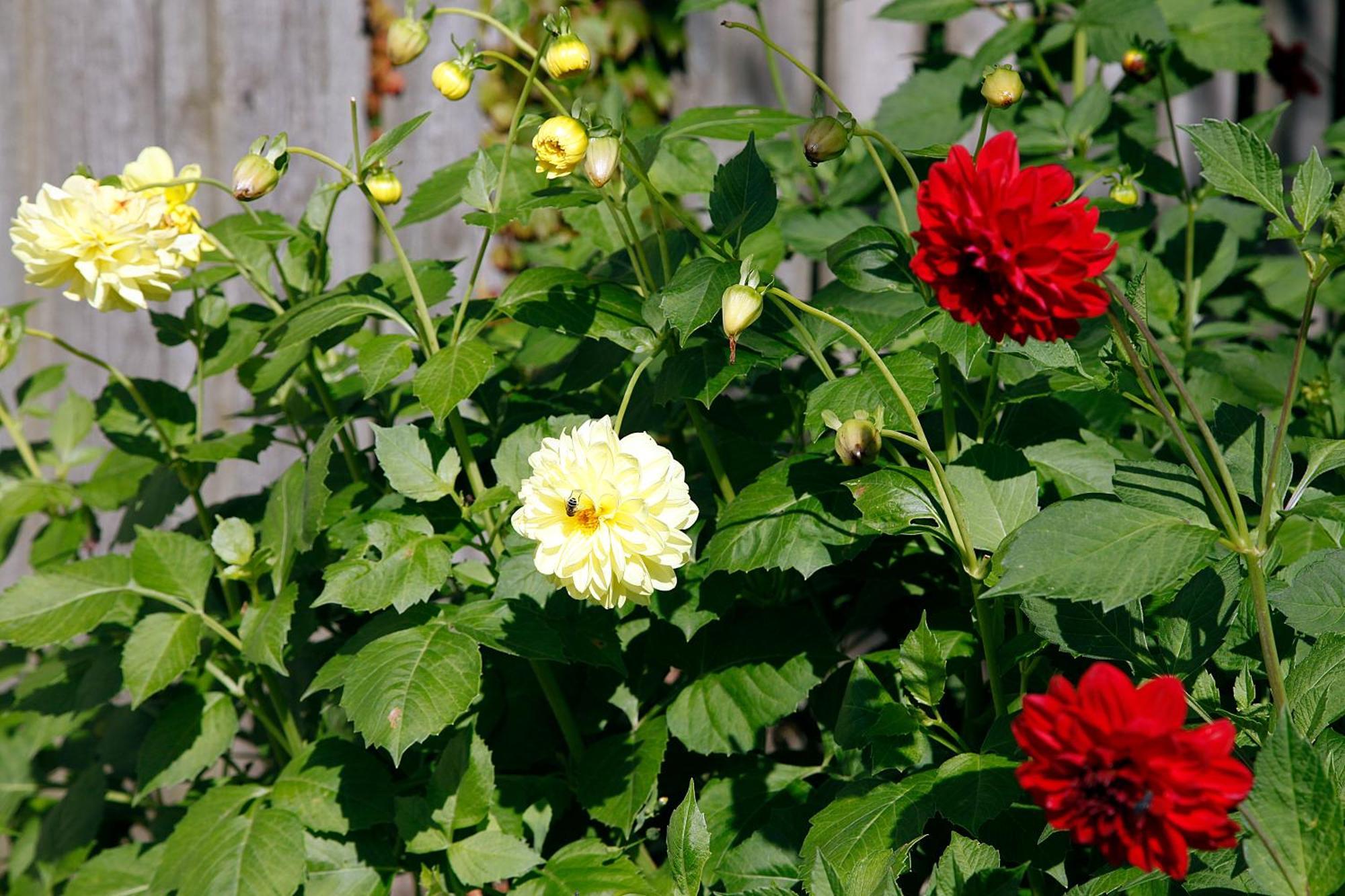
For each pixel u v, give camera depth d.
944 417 1.90
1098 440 1.93
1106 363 1.59
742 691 1.94
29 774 2.97
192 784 2.59
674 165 2.48
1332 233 1.35
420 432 1.97
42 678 2.56
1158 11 2.64
